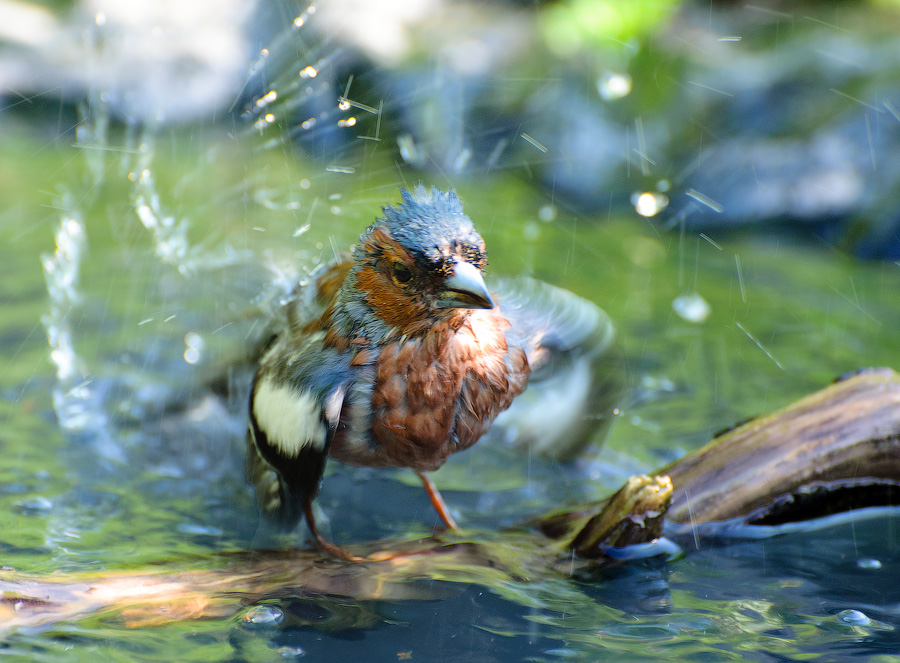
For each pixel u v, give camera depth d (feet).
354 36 45.06
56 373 24.45
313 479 15.88
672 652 13.34
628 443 21.99
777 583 15.67
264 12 48.32
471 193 42.24
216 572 15.40
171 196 38.01
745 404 23.98
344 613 14.34
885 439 17.99
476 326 16.43
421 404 16.20
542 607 14.71
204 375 22.39
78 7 51.62
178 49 48.16
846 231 38.73
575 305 19.17
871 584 15.62
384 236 15.62
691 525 17.33
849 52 43.68
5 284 30.27
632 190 42.63
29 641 13.15
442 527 18.02
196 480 19.79
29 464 19.97
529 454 21.81
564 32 47.96
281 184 38.70
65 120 48.37
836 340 28.71
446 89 45.44
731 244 39.19
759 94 43.34
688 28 48.08
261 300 21.74
